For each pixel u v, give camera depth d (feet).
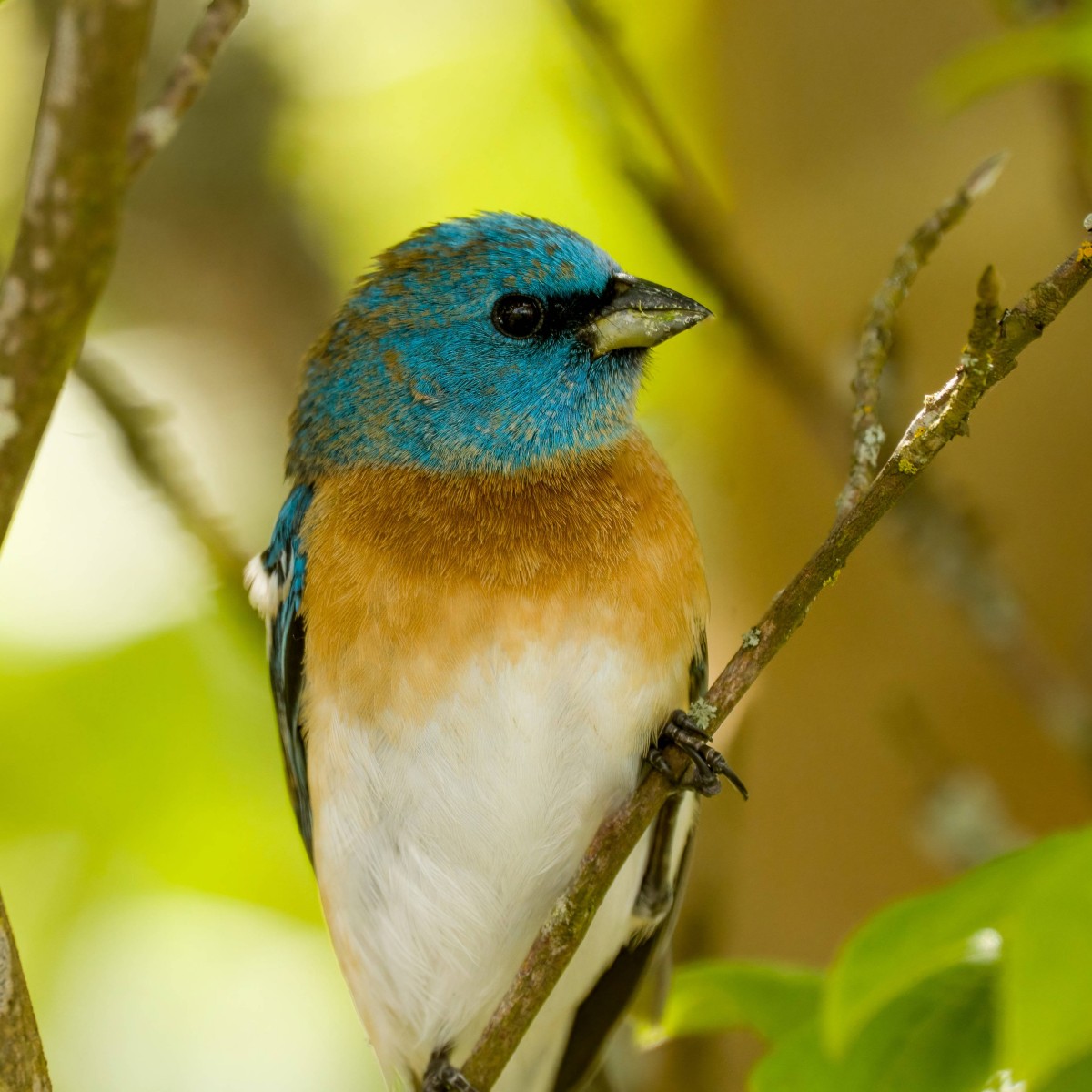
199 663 41.04
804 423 33.83
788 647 36.09
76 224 14.98
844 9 37.14
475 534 27.17
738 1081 33.06
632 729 26.45
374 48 43.65
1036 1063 16.52
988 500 35.22
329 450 29.76
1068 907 17.17
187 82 15.99
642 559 26.99
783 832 35.60
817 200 37.19
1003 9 31.76
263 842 41.83
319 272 40.24
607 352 29.04
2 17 42.29
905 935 19.45
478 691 26.37
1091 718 31.73
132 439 32.81
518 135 44.73
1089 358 34.96
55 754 40.96
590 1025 31.07
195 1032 42.57
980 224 36.01
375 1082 43.14
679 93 41.86
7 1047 18.92
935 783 32.99
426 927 27.48
